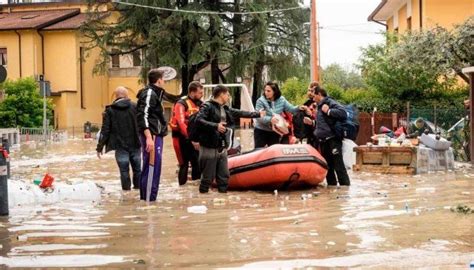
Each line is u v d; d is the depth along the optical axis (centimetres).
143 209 926
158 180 1027
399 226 744
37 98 3991
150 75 1046
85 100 5162
